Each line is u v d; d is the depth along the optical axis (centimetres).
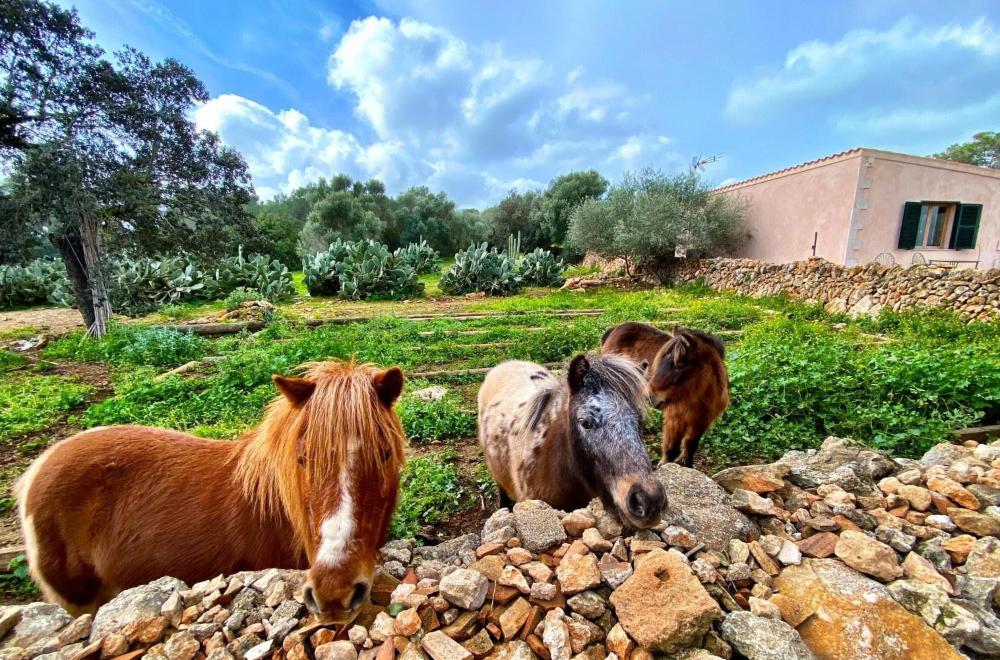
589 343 856
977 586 185
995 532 219
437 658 152
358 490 153
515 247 3347
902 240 1444
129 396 576
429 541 334
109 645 157
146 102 872
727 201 1816
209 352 859
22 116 759
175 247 997
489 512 372
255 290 1594
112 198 830
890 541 217
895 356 568
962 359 544
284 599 175
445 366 781
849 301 1155
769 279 1448
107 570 207
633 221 1834
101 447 216
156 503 206
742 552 207
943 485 254
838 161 1428
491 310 1373
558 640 158
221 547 205
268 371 668
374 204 4022
